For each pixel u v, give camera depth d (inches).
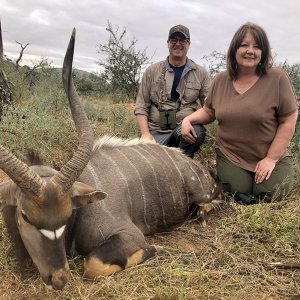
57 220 42.8
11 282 47.9
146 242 59.4
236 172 72.1
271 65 69.2
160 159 65.0
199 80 88.1
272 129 70.2
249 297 45.8
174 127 86.1
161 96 87.1
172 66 87.4
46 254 42.6
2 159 41.8
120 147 64.4
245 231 60.1
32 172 42.5
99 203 53.2
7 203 45.9
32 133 83.4
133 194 58.6
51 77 168.6
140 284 47.0
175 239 60.9
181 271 49.1
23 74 178.5
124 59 173.2
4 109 92.8
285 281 49.1
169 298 44.7
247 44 67.3
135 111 88.7
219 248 55.3
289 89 68.9
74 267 50.4
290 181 70.5
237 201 71.9
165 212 63.1
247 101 69.1
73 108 47.4
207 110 77.7
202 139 81.4
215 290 46.4
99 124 103.7
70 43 45.1
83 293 45.7
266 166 69.3
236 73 70.4
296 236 57.3
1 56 97.3
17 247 48.4
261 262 52.7
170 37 85.2
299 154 86.8
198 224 66.0
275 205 67.3
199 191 67.3
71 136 88.9
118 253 49.8
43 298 44.9
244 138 70.8
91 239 52.0
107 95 180.4
